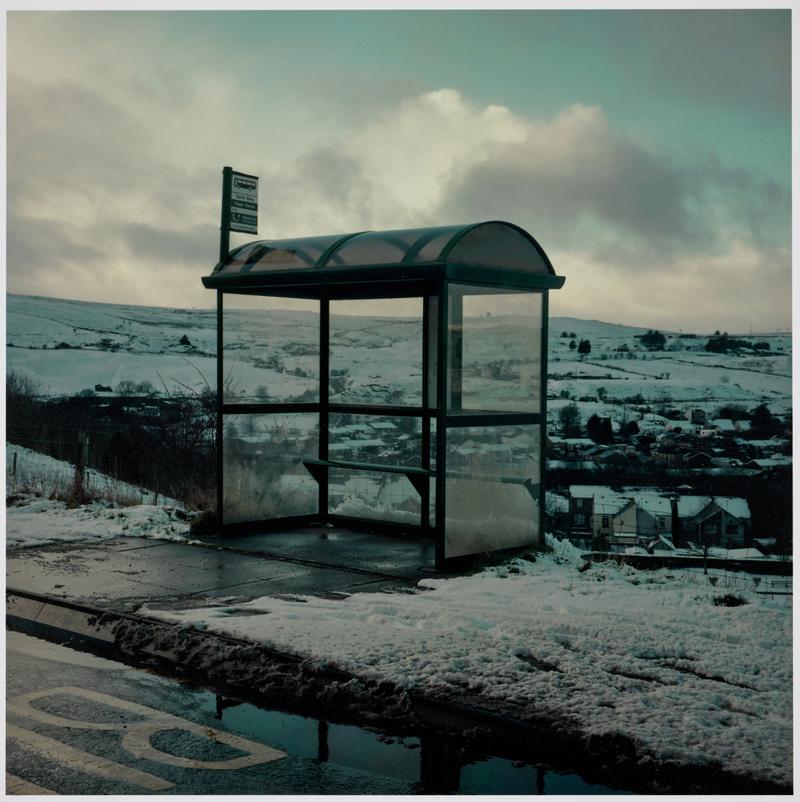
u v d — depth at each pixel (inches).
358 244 377.4
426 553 374.9
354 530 431.5
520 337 369.4
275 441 431.2
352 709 210.7
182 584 321.4
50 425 989.2
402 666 224.2
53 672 241.0
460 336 349.4
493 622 263.0
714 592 300.5
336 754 186.4
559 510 723.4
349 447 441.7
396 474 424.5
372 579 328.5
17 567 349.7
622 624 260.7
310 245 395.5
